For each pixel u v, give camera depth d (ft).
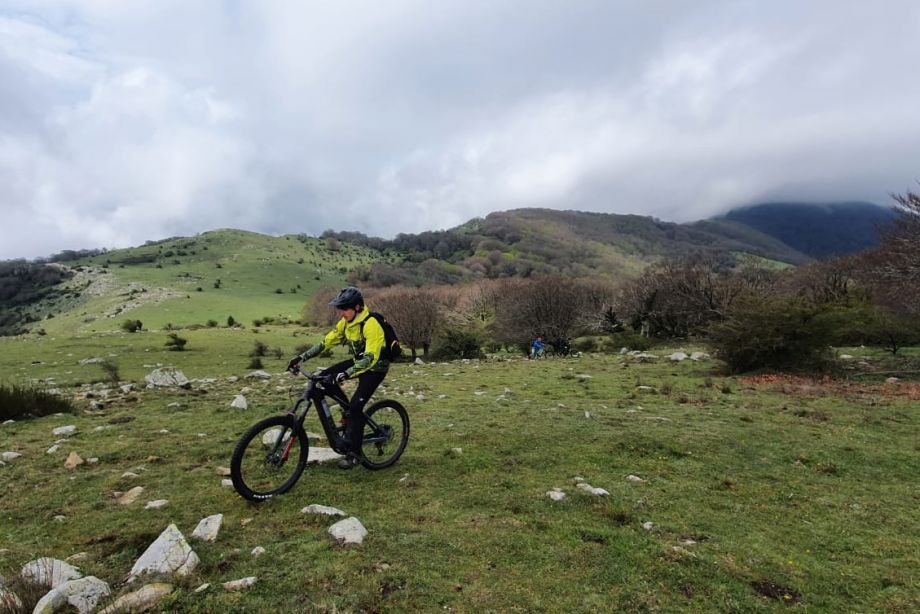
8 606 10.71
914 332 65.36
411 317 125.18
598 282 219.00
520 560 13.62
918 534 16.66
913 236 60.08
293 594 11.44
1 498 18.11
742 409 34.91
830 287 122.62
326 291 272.72
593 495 18.44
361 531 14.46
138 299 402.72
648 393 41.86
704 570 13.52
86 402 37.63
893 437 28.30
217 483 19.03
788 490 20.39
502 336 141.49
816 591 13.01
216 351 118.11
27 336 156.76
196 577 12.12
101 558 13.57
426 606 11.32
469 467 21.50
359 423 20.10
